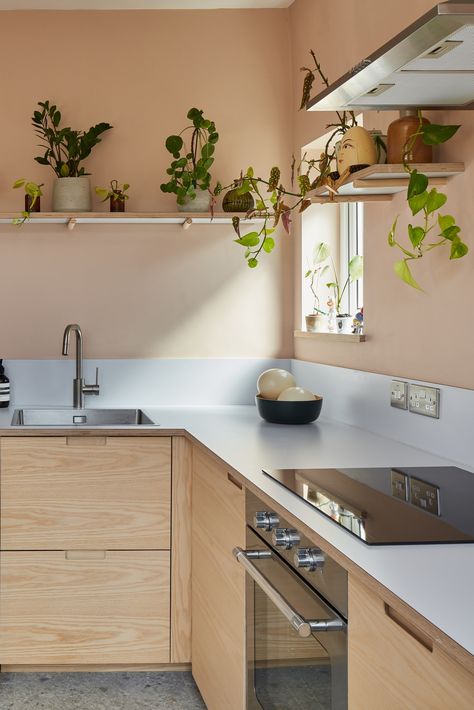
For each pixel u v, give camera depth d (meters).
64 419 3.67
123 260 3.83
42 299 3.79
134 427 3.08
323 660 1.54
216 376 3.83
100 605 3.12
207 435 2.81
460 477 2.04
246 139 3.84
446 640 1.02
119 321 3.83
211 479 2.66
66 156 3.75
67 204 3.60
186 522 3.12
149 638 3.14
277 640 1.87
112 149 3.78
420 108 2.19
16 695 3.02
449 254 2.33
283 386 3.17
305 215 3.70
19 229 3.78
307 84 2.73
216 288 3.86
